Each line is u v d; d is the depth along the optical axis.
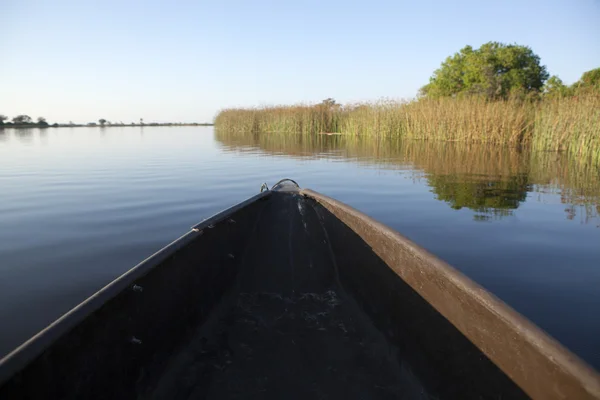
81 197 8.12
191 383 2.33
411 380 2.41
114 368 1.99
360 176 11.09
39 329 3.14
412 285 2.62
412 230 5.74
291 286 3.55
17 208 7.15
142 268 2.27
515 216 6.48
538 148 16.95
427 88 37.69
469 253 4.77
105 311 1.95
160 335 2.41
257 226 4.38
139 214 6.68
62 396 1.65
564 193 8.42
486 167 12.76
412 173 11.57
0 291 3.79
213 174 11.50
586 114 14.19
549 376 1.54
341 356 2.62
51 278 4.07
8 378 1.38
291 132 34.44
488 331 1.90
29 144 26.34
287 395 2.26
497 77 28.89
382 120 26.22
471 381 2.02
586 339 2.95
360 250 3.44
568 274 4.11
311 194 4.70
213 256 3.27
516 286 3.87
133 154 18.34
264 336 2.83
